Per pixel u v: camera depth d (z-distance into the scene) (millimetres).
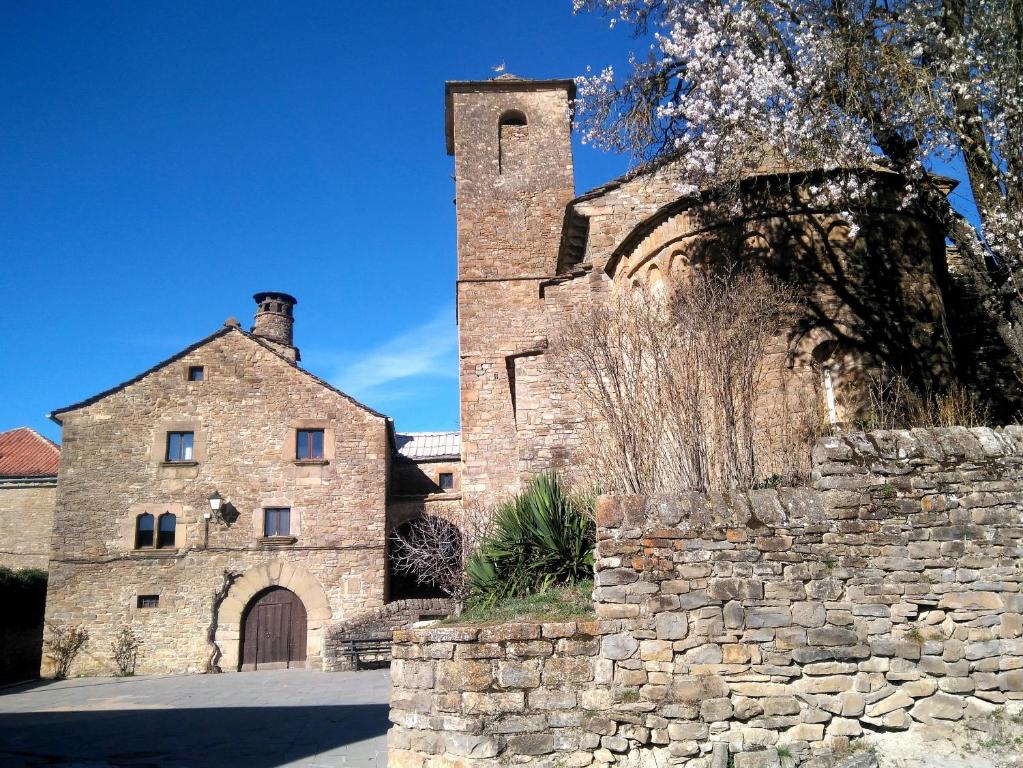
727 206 12742
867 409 11422
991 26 10727
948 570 6812
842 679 6594
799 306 11859
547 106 24484
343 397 25953
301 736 9727
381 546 24766
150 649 23656
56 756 8719
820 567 6820
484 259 23109
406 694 7008
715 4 12406
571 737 6578
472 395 21922
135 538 24422
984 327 13531
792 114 11477
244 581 24312
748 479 8055
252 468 25156
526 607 8234
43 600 26672
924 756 6387
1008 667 6598
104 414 25297
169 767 7969
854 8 11711
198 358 25922
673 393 8266
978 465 7055
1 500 28312
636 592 6812
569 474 12906
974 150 10922
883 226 12523
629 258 14578
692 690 6574
